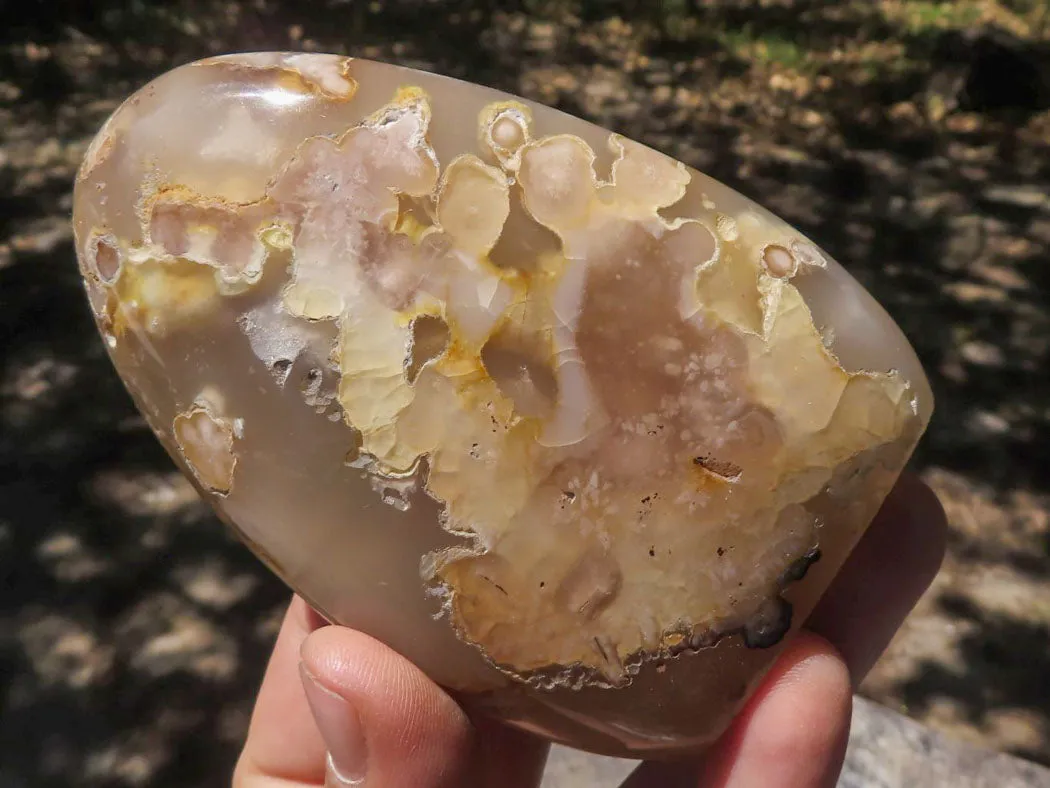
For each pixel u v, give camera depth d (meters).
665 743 0.10
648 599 0.09
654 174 0.10
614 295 0.09
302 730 0.12
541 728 0.10
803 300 0.10
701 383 0.09
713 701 0.10
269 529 0.09
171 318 0.09
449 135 0.09
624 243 0.09
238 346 0.09
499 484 0.09
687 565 0.09
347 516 0.09
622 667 0.09
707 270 0.09
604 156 0.09
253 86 0.09
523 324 0.09
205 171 0.09
